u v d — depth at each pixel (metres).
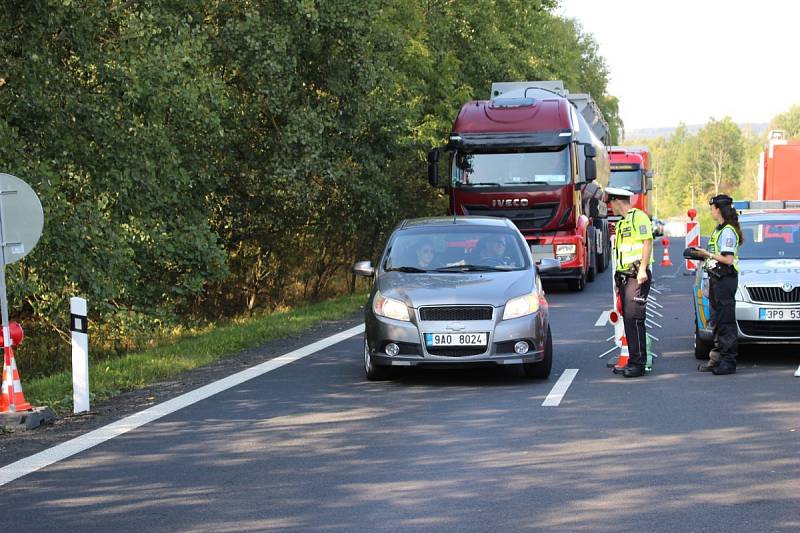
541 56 56.94
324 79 30.75
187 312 35.34
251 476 8.98
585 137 33.00
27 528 7.50
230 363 16.34
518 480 8.70
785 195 33.97
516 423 11.16
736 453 9.59
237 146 30.64
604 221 39.69
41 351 28.66
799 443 9.99
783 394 12.83
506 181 29.12
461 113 29.92
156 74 22.25
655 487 8.39
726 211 14.73
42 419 11.62
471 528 7.34
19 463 9.59
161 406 12.48
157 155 23.83
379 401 12.71
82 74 22.64
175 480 8.88
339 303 27.38
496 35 46.66
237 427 11.15
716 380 14.02
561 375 14.59
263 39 27.42
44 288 21.89
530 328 13.81
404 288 14.15
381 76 31.72
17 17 20.33
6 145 19.80
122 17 22.62
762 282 15.40
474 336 13.65
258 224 32.81
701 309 15.72
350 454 9.80
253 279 36.56
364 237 37.47
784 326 15.27
